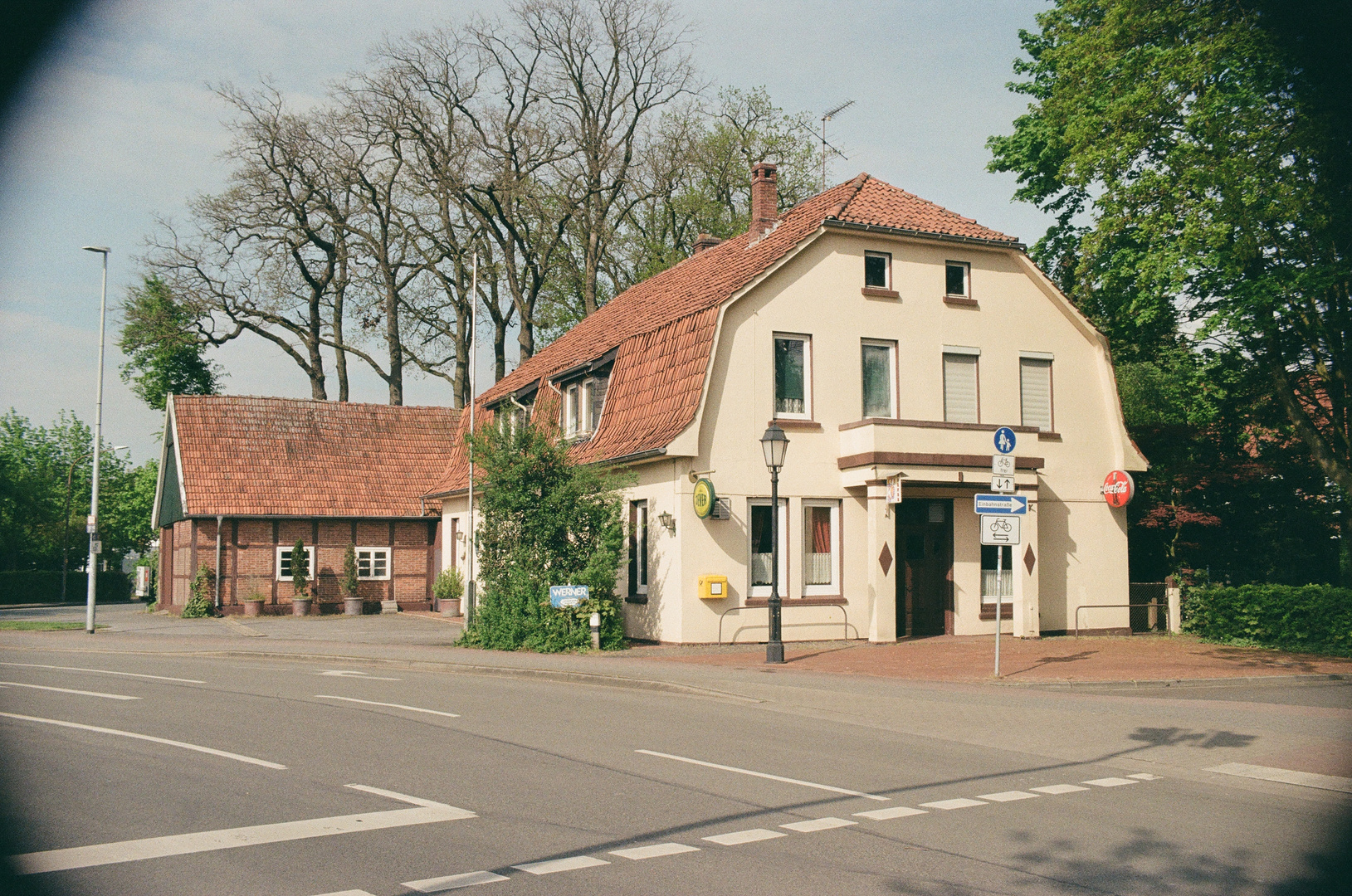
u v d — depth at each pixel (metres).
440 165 41.62
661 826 7.29
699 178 43.34
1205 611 23.16
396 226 45.31
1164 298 22.11
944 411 23.91
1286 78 17.95
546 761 9.53
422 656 19.42
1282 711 13.23
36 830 6.93
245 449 37.34
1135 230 20.44
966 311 24.31
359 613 36.06
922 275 23.95
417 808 7.65
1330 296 20.78
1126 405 31.97
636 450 21.89
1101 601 24.88
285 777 8.62
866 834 7.20
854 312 23.12
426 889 5.80
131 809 7.52
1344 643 20.19
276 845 6.63
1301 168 18.00
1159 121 18.94
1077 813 8.02
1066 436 25.03
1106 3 20.11
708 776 9.03
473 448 21.86
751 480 21.83
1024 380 24.91
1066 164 20.30
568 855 6.54
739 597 21.48
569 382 28.39
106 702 13.09
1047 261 29.50
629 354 24.81
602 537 21.14
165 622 32.38
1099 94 20.31
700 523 21.25
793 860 6.51
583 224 41.69
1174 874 6.43
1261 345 22.70
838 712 13.15
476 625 22.34
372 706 12.88
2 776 8.62
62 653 21.52
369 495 37.62
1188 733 11.66
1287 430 26.02
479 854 6.52
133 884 5.80
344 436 39.28
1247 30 17.55
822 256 22.94
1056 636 24.09
